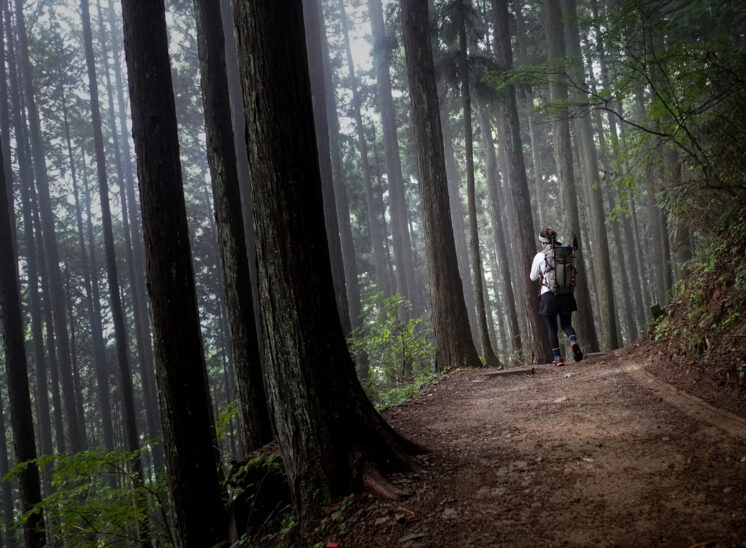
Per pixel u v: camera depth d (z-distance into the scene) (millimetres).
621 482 2838
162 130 4418
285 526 3363
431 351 10500
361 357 12312
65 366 23203
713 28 10383
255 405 6324
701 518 2303
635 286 24922
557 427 4125
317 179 3531
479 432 4328
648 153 6738
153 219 4309
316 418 3275
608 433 3750
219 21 6793
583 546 2242
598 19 6258
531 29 20266
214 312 28250
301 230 3379
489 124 24125
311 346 3332
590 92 6746
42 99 27031
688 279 6293
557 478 3027
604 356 7645
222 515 4367
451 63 12211
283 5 3479
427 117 9711
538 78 7223
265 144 3387
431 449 3861
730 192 5695
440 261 9430
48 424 22625
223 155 6605
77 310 29156
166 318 4266
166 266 4293
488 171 23578
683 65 6184
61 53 26938
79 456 5387
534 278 7707
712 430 3430
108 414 25859
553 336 7512
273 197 3373
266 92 3383
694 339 5148
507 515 2641
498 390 6258
